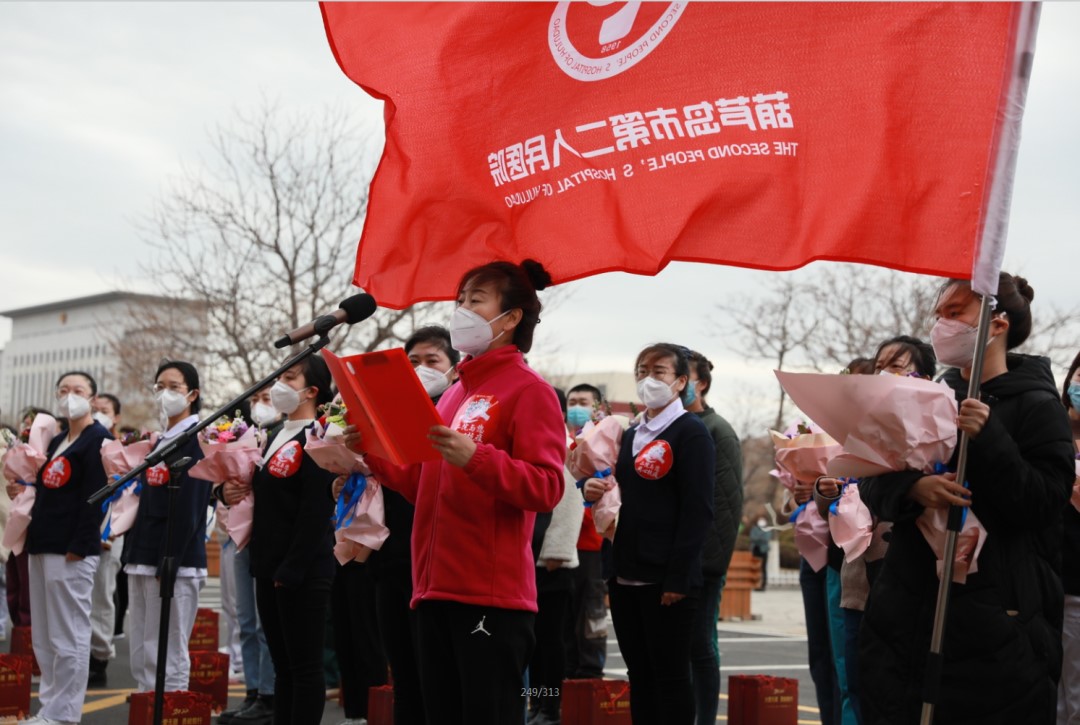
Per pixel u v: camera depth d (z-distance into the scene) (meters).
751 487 45.22
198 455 7.57
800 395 4.04
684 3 5.00
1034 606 4.05
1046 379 4.23
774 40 4.85
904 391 3.98
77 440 7.44
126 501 7.90
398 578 5.61
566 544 7.30
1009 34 3.98
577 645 9.05
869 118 4.69
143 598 7.77
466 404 4.67
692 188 4.91
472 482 4.43
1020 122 3.97
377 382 4.18
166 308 27.03
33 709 8.40
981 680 3.96
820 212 4.71
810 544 6.71
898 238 4.60
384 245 5.42
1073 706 5.65
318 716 6.14
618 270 5.01
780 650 14.02
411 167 5.40
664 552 5.94
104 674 9.95
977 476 3.96
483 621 4.46
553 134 5.18
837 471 4.20
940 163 4.57
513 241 5.25
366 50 5.53
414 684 5.41
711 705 6.79
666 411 6.15
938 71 4.61
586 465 6.38
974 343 4.24
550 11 5.25
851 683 6.46
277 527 6.30
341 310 5.16
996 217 3.95
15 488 7.57
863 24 4.74
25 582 11.39
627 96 5.06
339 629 7.80
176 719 6.94
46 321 96.62
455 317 4.71
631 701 6.13
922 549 4.14
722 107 4.90
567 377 36.53
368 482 5.95
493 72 5.32
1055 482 3.99
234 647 10.54
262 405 8.70
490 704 4.45
